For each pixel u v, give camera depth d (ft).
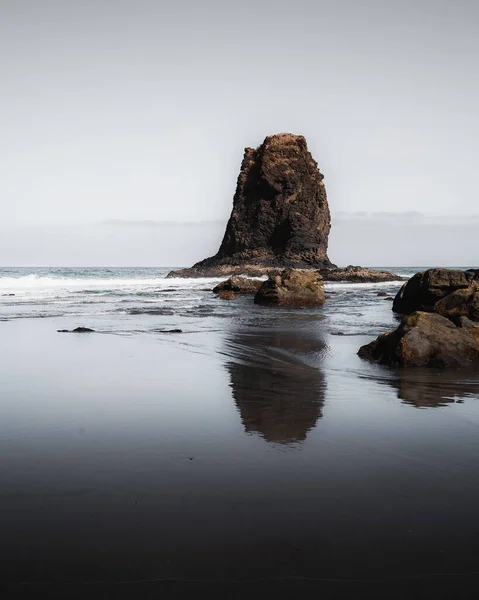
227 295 96.48
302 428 16.37
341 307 77.71
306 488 11.43
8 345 36.94
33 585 7.88
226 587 7.87
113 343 38.27
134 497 10.89
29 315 61.82
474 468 12.78
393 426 16.67
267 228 264.31
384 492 11.25
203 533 9.40
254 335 43.50
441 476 12.22
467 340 29.91
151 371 27.04
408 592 7.77
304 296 80.64
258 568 8.35
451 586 7.90
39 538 9.19
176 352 33.96
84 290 124.26
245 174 277.64
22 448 14.16
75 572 8.20
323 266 248.11
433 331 30.12
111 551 8.79
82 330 45.57
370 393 21.90
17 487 11.38
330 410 18.84
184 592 7.75
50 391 21.98
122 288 135.23
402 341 29.48
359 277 189.26
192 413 18.25
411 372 27.12
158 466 12.75
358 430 16.19
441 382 24.48
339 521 9.89
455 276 62.95
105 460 13.19
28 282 146.92
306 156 268.00
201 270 244.83
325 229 270.67
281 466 12.82
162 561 8.52
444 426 16.70
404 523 9.82
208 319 58.29
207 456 13.55
